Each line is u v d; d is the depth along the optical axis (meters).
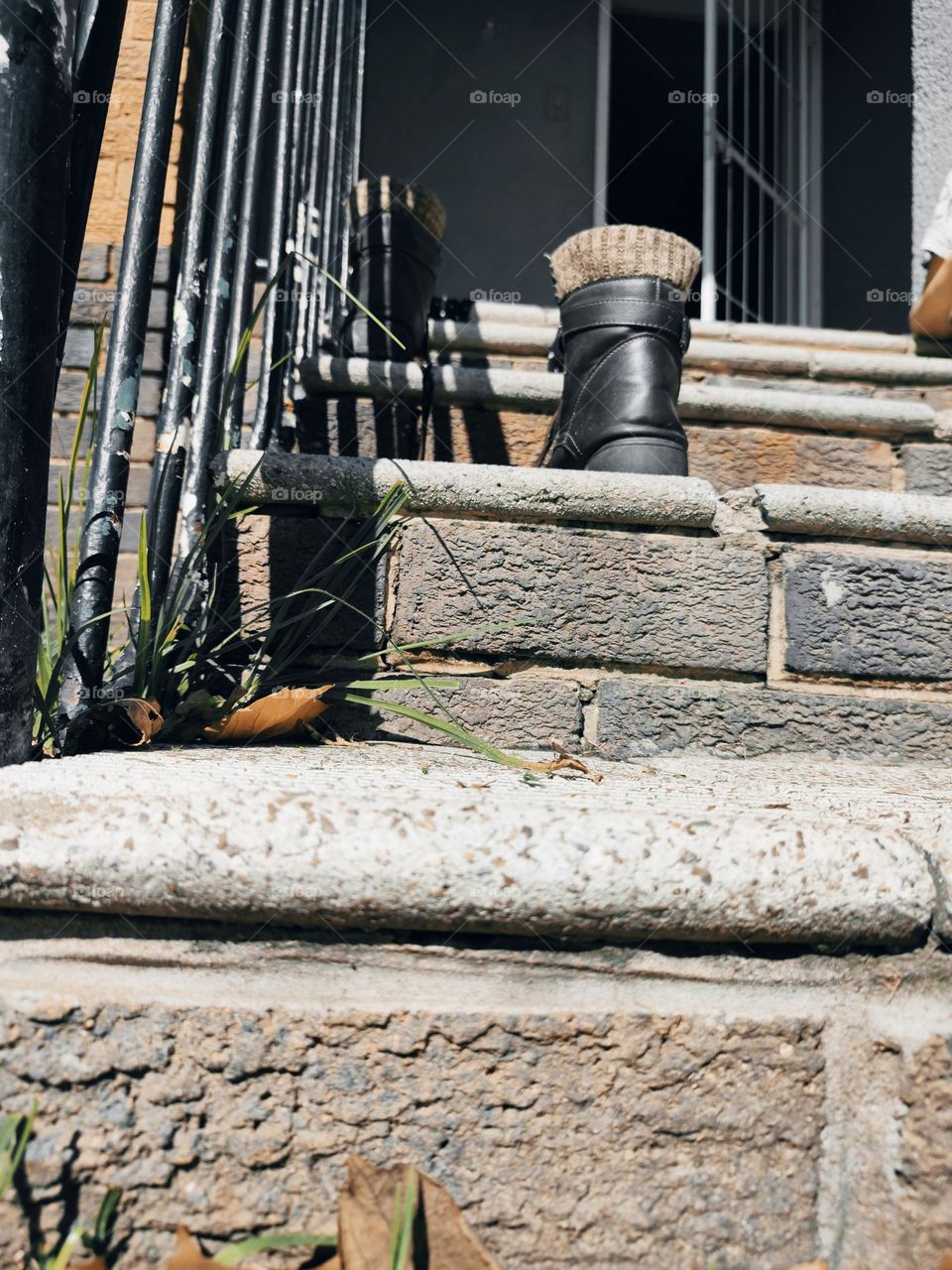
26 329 0.91
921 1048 0.74
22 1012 0.72
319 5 2.40
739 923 0.77
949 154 3.23
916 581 1.47
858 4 4.92
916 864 0.80
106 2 1.14
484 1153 0.73
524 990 0.77
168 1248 0.70
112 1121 0.71
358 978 0.77
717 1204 0.74
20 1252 0.69
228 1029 0.73
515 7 5.46
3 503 0.90
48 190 0.93
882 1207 0.73
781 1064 0.76
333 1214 0.71
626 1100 0.74
